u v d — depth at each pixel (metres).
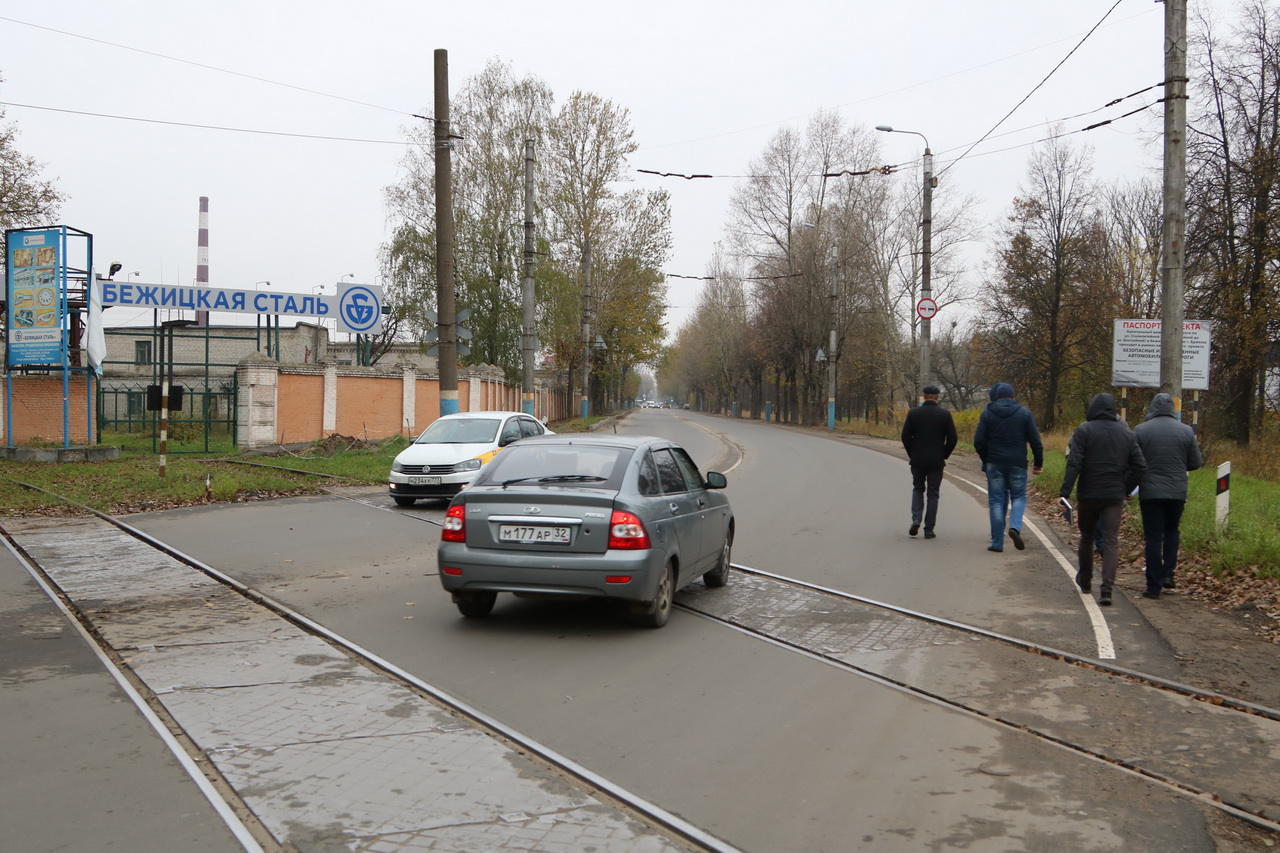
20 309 23.00
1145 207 39.94
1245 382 27.58
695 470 8.84
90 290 24.72
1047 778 4.41
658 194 55.88
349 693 5.55
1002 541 11.14
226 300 29.41
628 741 4.85
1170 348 12.62
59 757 4.45
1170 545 8.86
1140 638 7.08
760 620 7.64
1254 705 5.47
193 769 4.31
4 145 25.23
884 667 6.30
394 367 30.62
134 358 47.81
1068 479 8.45
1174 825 3.92
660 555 7.15
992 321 41.78
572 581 6.84
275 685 5.69
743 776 4.40
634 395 147.50
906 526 13.27
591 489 7.12
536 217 43.06
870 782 4.34
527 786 4.21
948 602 8.34
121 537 11.94
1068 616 7.81
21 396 24.75
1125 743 4.90
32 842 3.58
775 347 61.47
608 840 3.69
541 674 6.05
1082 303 38.97
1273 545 9.33
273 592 8.55
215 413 39.12
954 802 4.13
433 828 3.76
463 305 41.38
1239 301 25.45
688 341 116.62
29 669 5.96
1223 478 10.76
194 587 8.77
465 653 6.53
